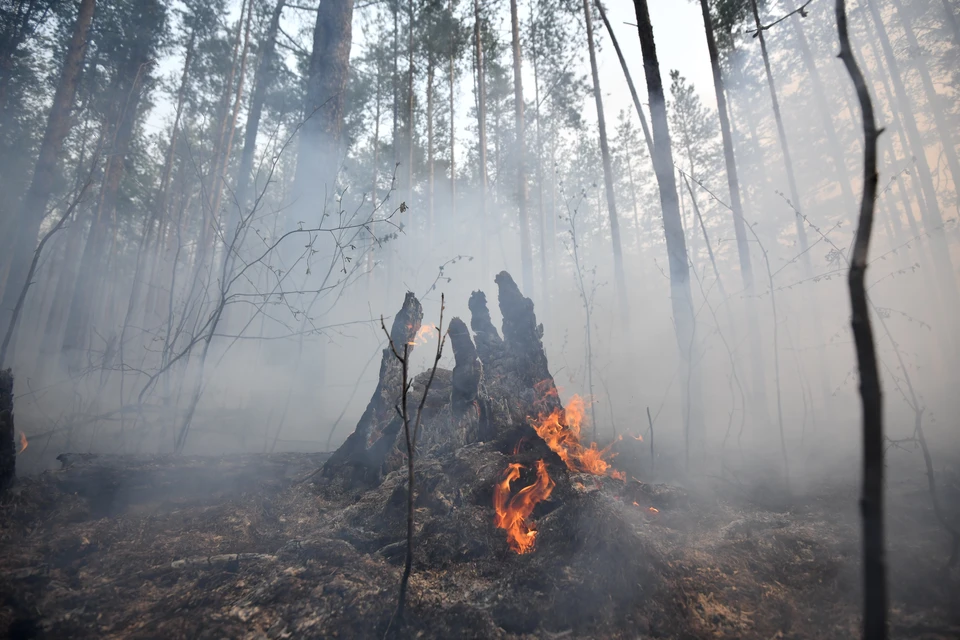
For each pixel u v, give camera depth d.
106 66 12.41
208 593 2.34
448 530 2.74
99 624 2.17
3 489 3.11
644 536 2.70
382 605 2.20
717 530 3.01
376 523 3.05
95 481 3.45
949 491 3.29
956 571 2.26
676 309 4.92
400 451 3.85
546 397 4.18
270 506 3.50
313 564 2.47
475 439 3.82
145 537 2.96
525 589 2.30
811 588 2.35
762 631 2.10
